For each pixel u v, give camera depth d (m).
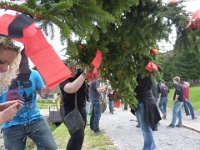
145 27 3.12
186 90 14.95
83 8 2.17
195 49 3.24
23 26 1.71
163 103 14.70
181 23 3.01
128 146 8.24
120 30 3.24
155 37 3.19
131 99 4.20
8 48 2.23
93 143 8.52
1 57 2.27
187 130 11.22
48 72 1.77
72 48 2.33
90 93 9.98
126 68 3.84
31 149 6.26
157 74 4.50
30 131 3.76
